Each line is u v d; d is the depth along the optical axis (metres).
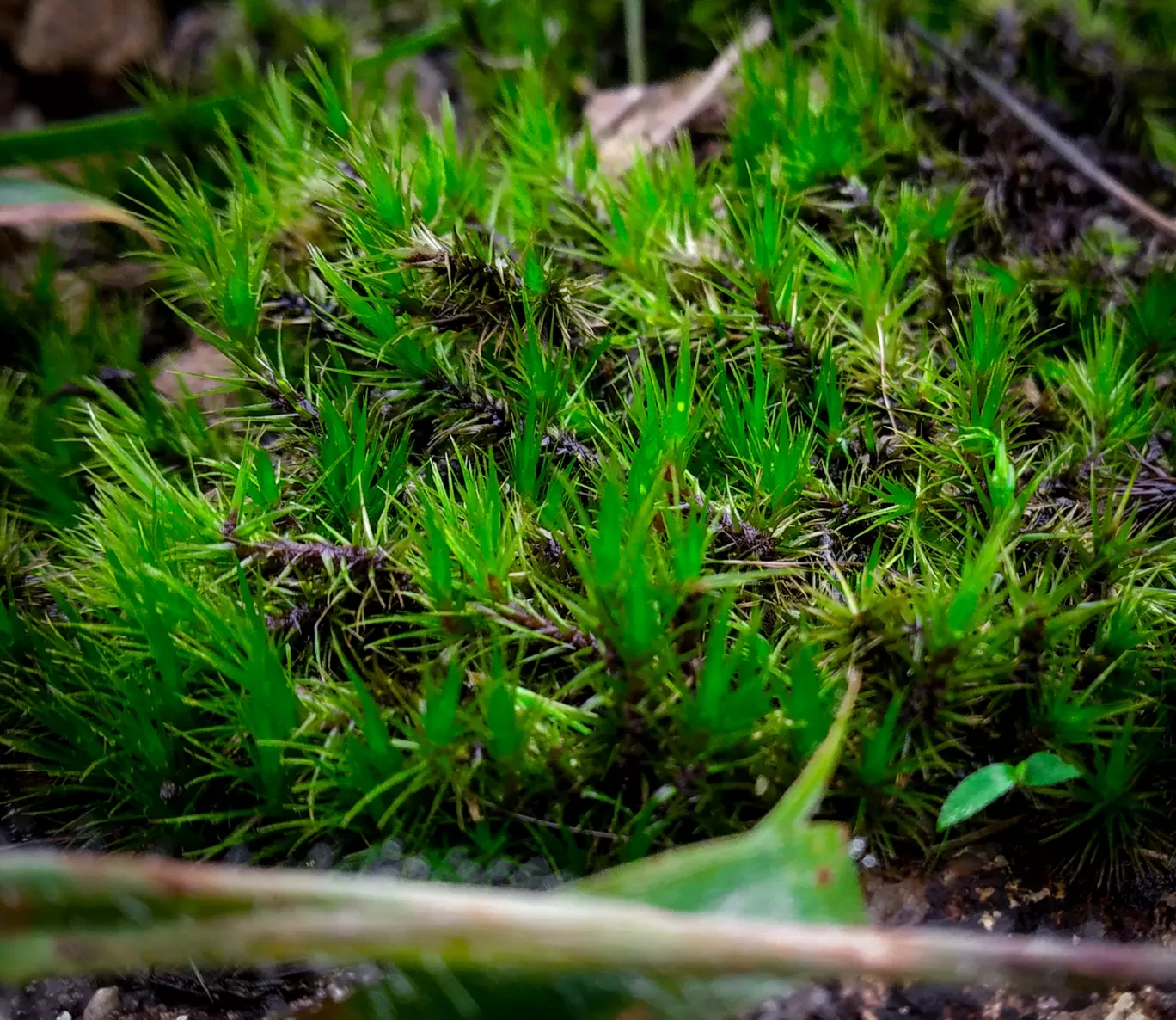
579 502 0.21
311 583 0.21
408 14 0.33
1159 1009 0.19
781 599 0.21
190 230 0.23
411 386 0.22
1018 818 0.20
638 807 0.20
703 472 0.22
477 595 0.20
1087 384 0.23
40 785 0.21
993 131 0.26
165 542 0.21
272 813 0.20
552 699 0.20
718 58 0.29
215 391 0.23
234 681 0.21
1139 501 0.22
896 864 0.20
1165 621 0.21
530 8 0.31
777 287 0.23
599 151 0.27
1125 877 0.20
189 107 0.27
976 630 0.20
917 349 0.23
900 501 0.21
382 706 0.20
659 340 0.23
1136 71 0.27
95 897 0.17
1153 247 0.25
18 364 0.26
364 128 0.24
